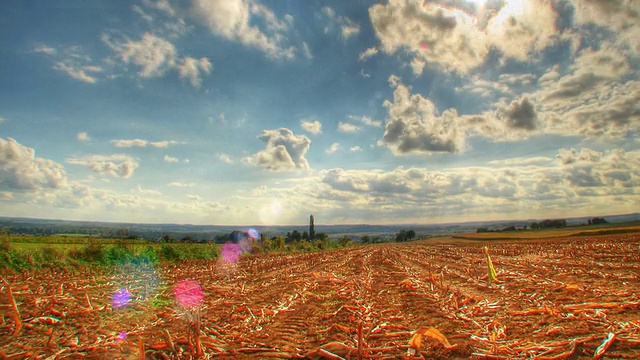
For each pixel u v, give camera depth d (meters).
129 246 34.50
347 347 8.76
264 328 11.29
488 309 13.05
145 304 15.13
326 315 12.48
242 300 15.68
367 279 21.98
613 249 39.06
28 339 10.32
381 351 8.76
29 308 13.64
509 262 30.69
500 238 111.12
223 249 46.00
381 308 13.77
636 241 53.03
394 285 19.47
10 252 26.03
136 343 9.71
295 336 10.44
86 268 28.03
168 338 9.01
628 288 15.58
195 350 8.83
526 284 17.98
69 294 16.59
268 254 53.66
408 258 40.66
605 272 20.88
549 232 121.25
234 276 25.16
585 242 59.06
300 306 14.57
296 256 48.62
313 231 112.38
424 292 16.89
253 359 8.55
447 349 8.68
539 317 11.62
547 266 25.55
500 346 8.80
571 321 10.79
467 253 48.06
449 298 15.06
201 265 34.34
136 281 22.20
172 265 34.06
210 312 13.41
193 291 18.25
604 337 9.06
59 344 9.86
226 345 9.67
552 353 8.30
